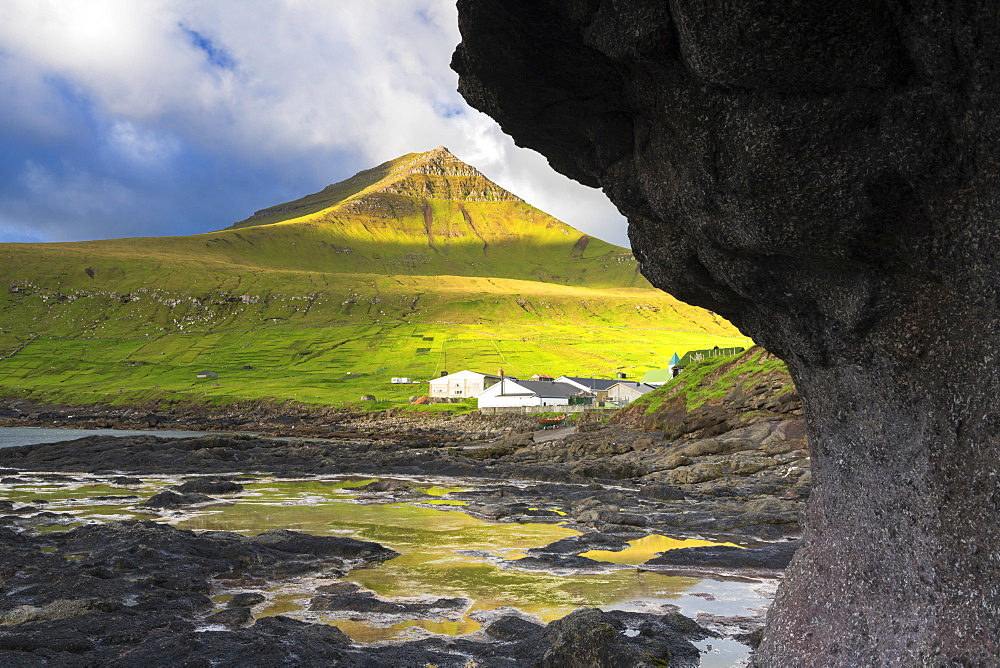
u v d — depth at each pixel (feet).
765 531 56.59
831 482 19.66
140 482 103.30
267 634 28.45
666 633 28.53
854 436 18.54
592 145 21.67
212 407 447.83
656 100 17.66
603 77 19.08
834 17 13.33
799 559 21.20
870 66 13.74
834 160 14.89
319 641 27.35
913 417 16.61
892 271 16.06
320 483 109.19
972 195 13.80
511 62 19.58
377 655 26.43
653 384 414.00
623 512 69.82
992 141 13.05
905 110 13.89
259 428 373.81
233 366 603.67
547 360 638.12
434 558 47.03
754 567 43.24
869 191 14.83
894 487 17.21
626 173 20.77
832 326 18.03
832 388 19.12
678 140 17.49
